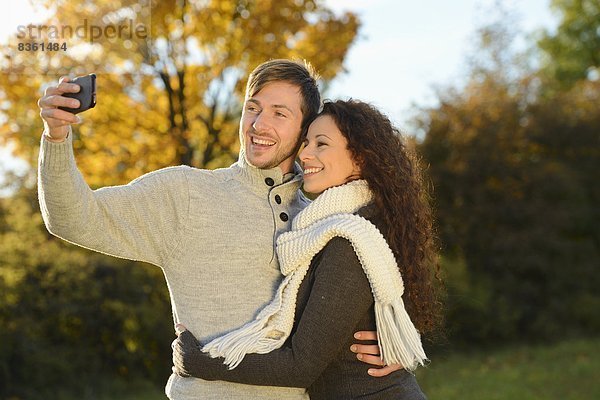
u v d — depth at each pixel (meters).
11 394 9.85
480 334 13.95
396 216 3.62
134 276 11.09
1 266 10.41
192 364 3.33
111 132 11.91
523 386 10.97
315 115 3.78
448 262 14.28
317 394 3.56
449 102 16.42
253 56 12.09
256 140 3.65
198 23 11.78
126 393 10.56
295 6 11.98
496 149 15.45
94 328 10.67
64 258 10.73
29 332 10.06
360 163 3.62
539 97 17.39
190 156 12.41
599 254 15.86
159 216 3.41
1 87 10.13
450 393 10.58
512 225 15.34
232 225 3.51
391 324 3.39
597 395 10.41
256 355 3.28
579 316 14.80
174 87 12.38
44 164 2.99
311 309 3.32
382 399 3.45
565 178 15.54
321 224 3.47
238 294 3.45
